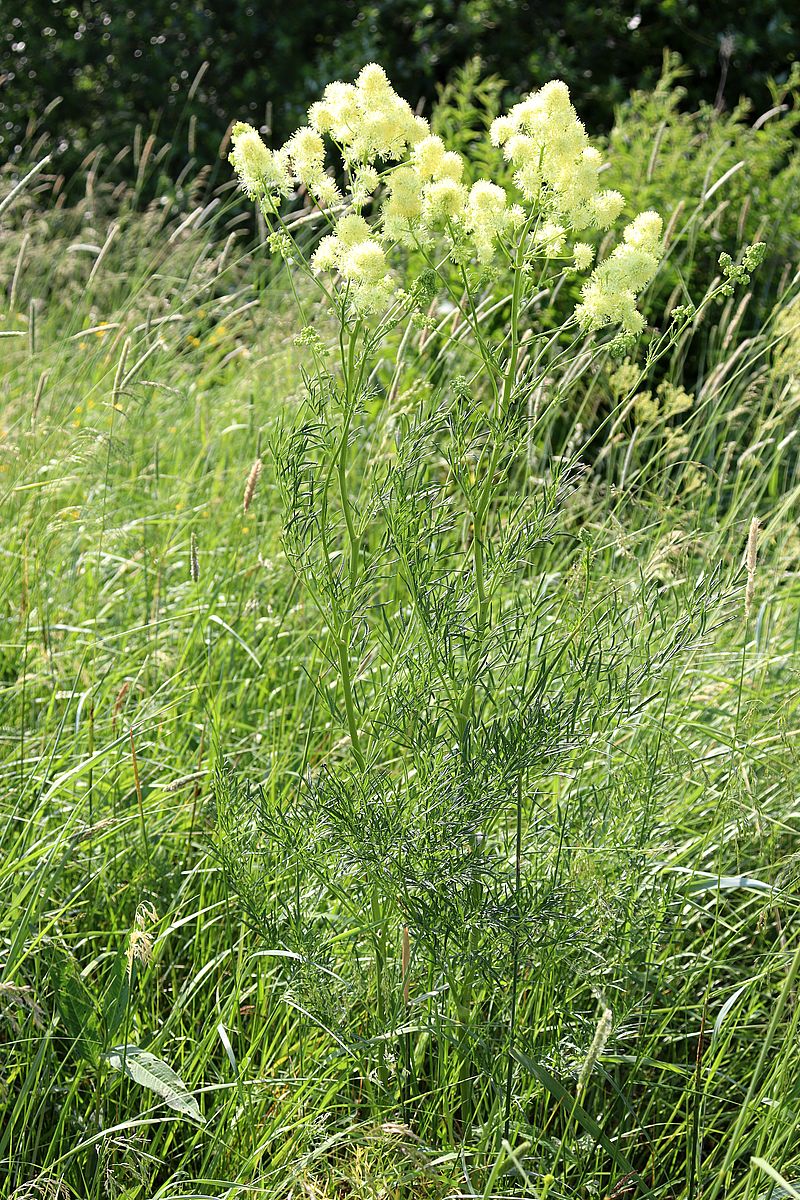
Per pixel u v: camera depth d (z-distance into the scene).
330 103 2.15
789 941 2.49
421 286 2.17
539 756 2.10
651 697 2.31
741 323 5.22
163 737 3.22
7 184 7.19
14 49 9.56
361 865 2.13
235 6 9.05
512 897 2.11
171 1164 2.32
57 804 2.83
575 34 8.59
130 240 6.89
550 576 3.07
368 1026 2.38
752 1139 2.16
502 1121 2.13
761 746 2.94
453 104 8.25
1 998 2.37
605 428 4.62
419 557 2.23
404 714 2.22
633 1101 2.49
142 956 2.20
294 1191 2.14
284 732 3.23
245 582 3.77
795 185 5.50
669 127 6.03
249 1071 2.37
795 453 4.64
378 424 3.56
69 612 3.62
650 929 2.41
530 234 2.25
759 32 8.38
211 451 4.69
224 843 2.36
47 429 3.96
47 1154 2.13
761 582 3.48
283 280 6.18
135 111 9.38
